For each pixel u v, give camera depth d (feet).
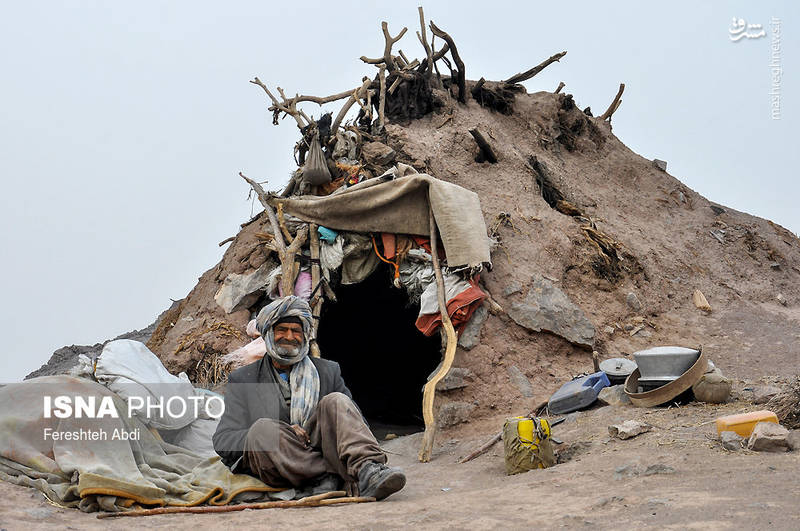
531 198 42.24
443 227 35.19
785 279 46.91
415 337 49.75
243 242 40.16
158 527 16.12
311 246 36.52
